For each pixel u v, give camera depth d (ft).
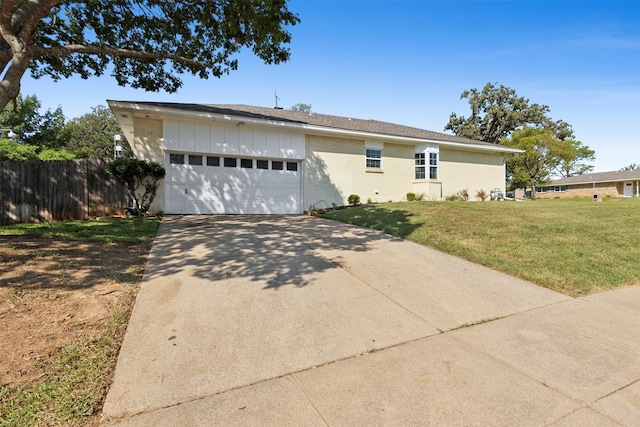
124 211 32.71
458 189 56.85
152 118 34.30
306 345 9.92
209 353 9.29
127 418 6.79
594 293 14.82
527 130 110.01
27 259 15.43
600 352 9.84
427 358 9.38
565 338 10.70
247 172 39.01
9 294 11.62
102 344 9.35
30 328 9.80
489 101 132.77
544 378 8.47
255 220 32.58
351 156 46.16
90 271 14.62
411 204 39.70
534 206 41.75
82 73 29.76
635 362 9.31
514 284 15.58
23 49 17.69
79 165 31.19
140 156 33.76
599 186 128.06
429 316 12.17
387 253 20.02
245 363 8.90
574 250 20.56
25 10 17.62
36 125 89.61
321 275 15.84
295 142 41.68
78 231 22.84
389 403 7.43
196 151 35.81
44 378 7.77
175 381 8.02
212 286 13.99
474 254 19.58
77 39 26.73
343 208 41.42
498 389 7.98
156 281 14.28
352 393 7.78
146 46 28.89
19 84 18.38
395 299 13.57
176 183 35.35
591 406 7.43
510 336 10.80
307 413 7.07
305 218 35.35
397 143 50.14
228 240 22.21
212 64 28.86
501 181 62.75
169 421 6.74
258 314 11.75
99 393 7.46
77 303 11.61
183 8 27.04
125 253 18.16
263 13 19.89
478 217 30.17
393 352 9.70
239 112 38.91
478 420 6.93
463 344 10.22
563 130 132.16
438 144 51.96
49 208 30.01
